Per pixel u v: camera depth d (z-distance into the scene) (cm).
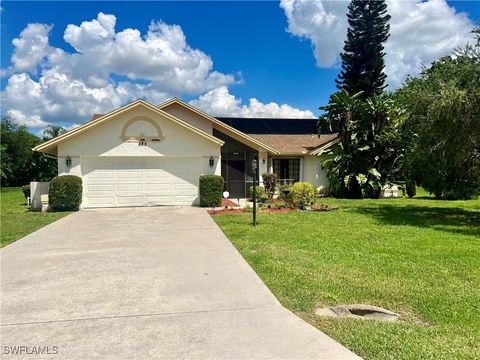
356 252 771
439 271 635
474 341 377
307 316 446
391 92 3622
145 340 379
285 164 2419
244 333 395
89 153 1588
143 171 1644
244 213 1425
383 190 2222
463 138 1233
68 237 944
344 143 2194
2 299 500
